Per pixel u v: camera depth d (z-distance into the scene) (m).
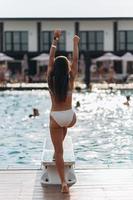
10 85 36.22
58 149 6.89
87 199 6.48
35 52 45.66
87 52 40.53
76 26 46.12
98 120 18.42
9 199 6.52
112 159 11.25
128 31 46.22
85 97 28.67
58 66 6.77
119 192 6.79
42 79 40.12
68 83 6.79
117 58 42.25
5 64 44.03
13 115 20.95
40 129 16.55
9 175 7.92
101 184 7.25
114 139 14.19
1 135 15.27
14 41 46.28
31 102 26.58
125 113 20.64
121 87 33.78
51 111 6.89
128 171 8.09
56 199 6.51
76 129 16.14
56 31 6.90
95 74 41.81
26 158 11.48
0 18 45.28
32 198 6.56
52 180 7.24
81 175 7.83
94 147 12.89
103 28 46.19
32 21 46.09
